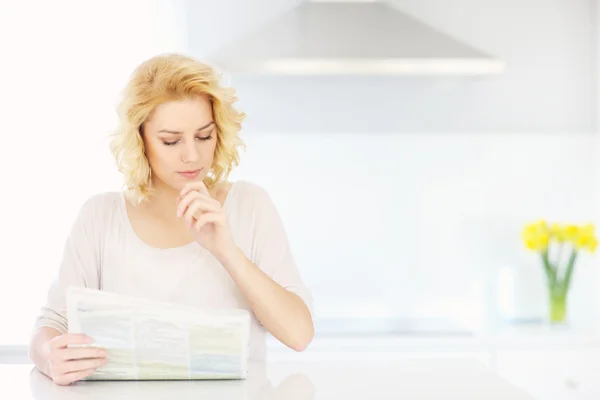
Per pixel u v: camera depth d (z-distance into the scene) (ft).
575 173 11.26
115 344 3.69
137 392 3.49
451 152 11.25
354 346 9.66
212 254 4.55
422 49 9.64
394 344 9.73
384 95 11.18
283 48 9.70
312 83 11.11
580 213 11.29
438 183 11.25
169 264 4.64
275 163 11.14
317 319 11.06
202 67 4.34
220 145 4.62
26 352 10.00
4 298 10.55
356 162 11.21
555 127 11.18
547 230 10.51
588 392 9.78
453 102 11.17
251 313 4.60
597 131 11.19
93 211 4.80
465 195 11.27
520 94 11.16
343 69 9.59
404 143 11.25
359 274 11.22
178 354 3.71
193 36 10.88
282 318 4.22
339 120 11.15
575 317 11.18
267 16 10.94
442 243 11.26
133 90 4.30
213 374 3.75
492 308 10.43
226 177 4.84
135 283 4.64
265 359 4.62
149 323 3.68
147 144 4.42
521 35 11.13
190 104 4.24
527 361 9.80
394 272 11.23
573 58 11.16
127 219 4.75
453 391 3.52
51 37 10.68
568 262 10.73
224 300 4.60
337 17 9.78
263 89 11.08
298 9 9.89
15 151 10.62
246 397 3.38
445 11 11.10
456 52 9.62
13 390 3.58
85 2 10.71
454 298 11.25
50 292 4.58
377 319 11.00
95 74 10.72
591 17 11.14
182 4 10.86
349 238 11.23
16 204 10.61
